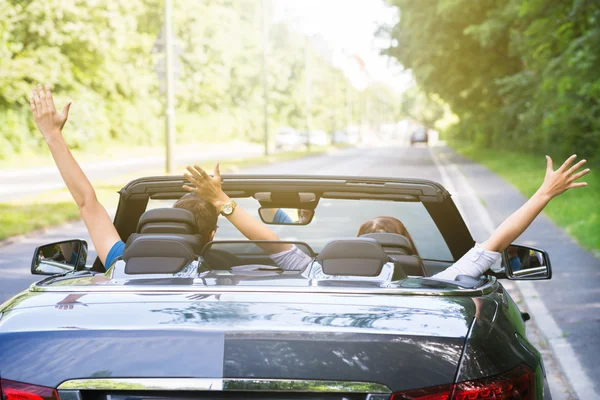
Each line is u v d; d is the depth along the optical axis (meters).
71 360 2.43
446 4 44.59
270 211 4.76
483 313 2.72
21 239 15.55
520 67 49.12
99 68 59.62
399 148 87.50
